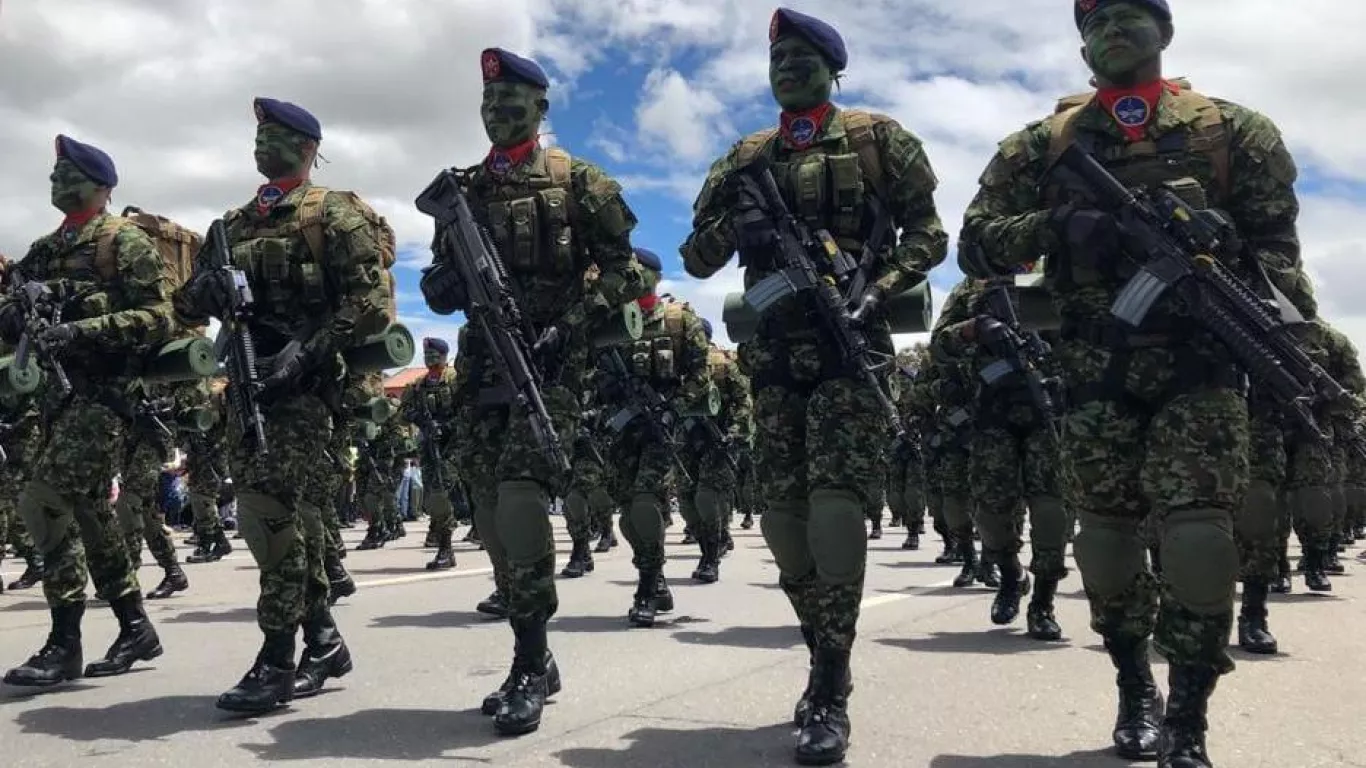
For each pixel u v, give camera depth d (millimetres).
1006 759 3297
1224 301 2852
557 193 3998
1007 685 4395
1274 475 5199
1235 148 3123
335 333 4008
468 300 4023
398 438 13859
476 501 4141
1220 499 2865
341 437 7121
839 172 3555
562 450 3770
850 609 3365
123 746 3498
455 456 4258
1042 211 3236
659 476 6426
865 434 3416
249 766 3254
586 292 4074
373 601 7355
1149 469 2967
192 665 4953
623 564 10234
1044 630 5605
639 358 6789
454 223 4020
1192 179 3090
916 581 8602
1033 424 5848
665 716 3871
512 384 3791
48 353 4297
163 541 7746
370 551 12359
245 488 3939
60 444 4426
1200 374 2953
